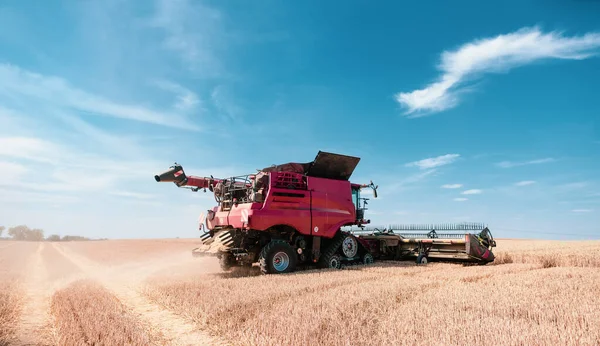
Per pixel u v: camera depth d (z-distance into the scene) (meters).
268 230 13.09
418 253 15.89
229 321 5.71
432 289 8.48
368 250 15.71
